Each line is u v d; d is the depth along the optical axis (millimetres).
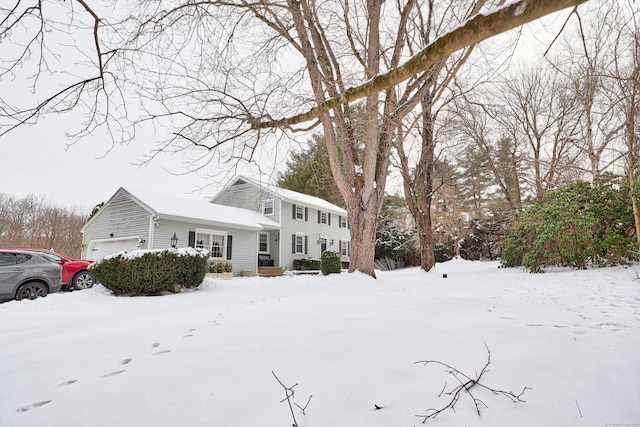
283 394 1921
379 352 2482
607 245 8531
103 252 16234
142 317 4605
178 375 2225
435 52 2141
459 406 1744
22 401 1998
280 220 20625
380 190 8781
